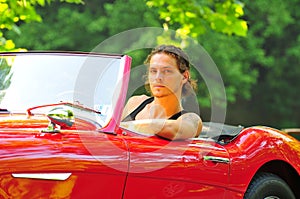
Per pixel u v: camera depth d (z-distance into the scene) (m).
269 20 39.94
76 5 37.19
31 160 6.17
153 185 6.90
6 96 7.44
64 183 6.30
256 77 38.97
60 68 7.62
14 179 6.08
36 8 35.81
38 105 7.29
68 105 7.02
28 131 6.50
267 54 42.59
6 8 13.27
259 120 43.19
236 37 37.59
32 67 7.69
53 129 6.53
